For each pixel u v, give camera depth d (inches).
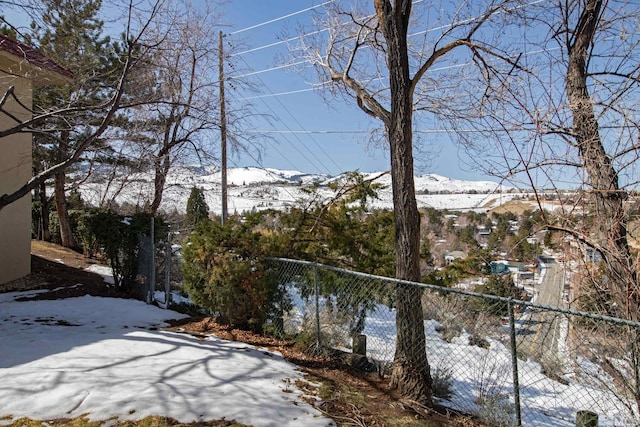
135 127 440.8
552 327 173.9
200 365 183.0
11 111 344.5
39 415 131.3
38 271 410.6
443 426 155.3
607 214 171.5
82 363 174.9
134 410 137.3
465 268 286.2
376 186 310.2
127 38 238.2
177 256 358.9
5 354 182.5
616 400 154.6
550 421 161.0
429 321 270.2
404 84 188.9
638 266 161.3
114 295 344.2
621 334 149.1
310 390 170.6
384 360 213.5
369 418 152.6
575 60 196.5
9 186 372.5
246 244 249.1
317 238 293.3
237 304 249.8
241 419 137.3
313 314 229.1
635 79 176.4
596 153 174.9
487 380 188.2
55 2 258.4
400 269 185.3
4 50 310.3
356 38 282.4
